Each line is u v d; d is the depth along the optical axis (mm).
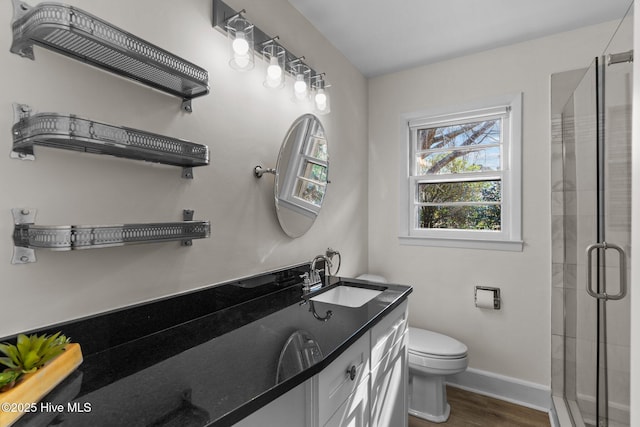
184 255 1188
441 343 1983
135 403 661
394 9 1821
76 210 893
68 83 883
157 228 911
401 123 2596
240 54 1274
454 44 2197
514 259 2191
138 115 1046
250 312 1298
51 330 826
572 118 1827
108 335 940
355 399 1105
